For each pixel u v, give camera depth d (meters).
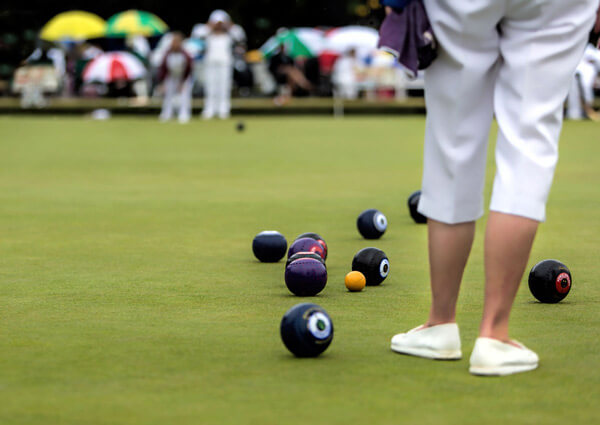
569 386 6.29
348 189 19.59
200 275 10.54
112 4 76.88
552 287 8.87
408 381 6.41
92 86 63.28
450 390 6.20
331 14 82.12
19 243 12.84
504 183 6.56
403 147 31.83
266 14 81.75
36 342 7.50
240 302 9.09
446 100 6.78
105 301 9.14
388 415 5.71
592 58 35.41
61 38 61.53
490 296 6.62
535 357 6.71
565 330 7.89
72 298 9.28
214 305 8.95
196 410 5.81
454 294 7.02
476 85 6.72
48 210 16.38
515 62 6.59
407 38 6.66
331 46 62.97
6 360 6.96
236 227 14.34
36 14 65.88
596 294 9.41
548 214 15.59
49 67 57.97
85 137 36.84
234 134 38.59
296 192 19.03
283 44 63.28
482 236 13.38
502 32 6.69
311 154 28.92
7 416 5.71
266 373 6.60
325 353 7.16
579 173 22.56
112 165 25.31
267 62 66.06
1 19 64.12
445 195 6.87
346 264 11.28
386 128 43.12
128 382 6.40
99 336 7.71
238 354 7.12
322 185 20.38
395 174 22.80
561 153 28.47
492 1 6.46
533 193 6.50
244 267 11.05
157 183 20.80
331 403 5.93
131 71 56.91
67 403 5.95
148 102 60.44
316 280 9.36
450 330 7.02
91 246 12.58
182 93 48.72
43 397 6.08
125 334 7.78
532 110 6.57
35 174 22.88
